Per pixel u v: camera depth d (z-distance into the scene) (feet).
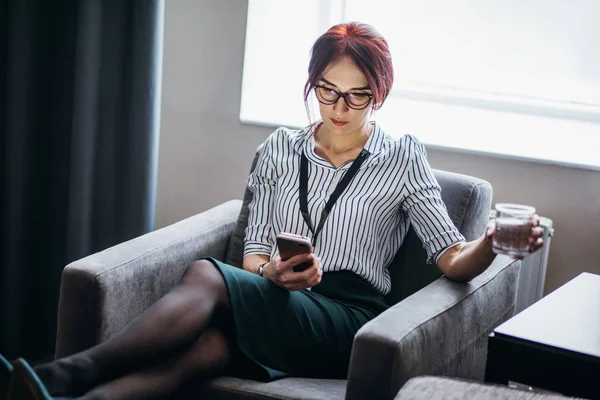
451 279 7.30
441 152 9.39
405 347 6.11
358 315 7.37
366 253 7.59
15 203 9.92
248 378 6.84
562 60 9.60
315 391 6.50
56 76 9.86
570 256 9.14
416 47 10.03
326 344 7.13
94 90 9.56
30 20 9.65
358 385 6.16
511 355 6.20
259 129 9.99
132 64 9.39
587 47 9.48
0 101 9.95
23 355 10.34
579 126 9.58
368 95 7.48
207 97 10.10
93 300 6.86
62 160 10.02
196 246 7.95
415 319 6.44
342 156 7.80
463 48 9.89
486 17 9.74
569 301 7.01
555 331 6.32
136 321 6.45
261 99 10.15
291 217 7.68
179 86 10.16
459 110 9.95
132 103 9.43
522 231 6.21
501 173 9.23
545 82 9.71
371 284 7.63
